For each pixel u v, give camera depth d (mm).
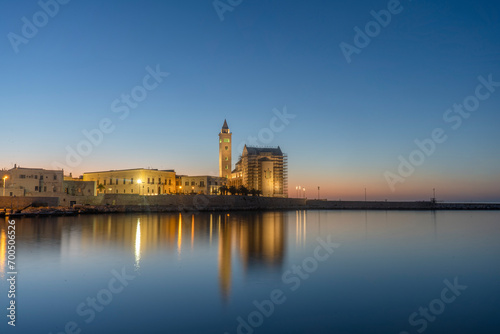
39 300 20234
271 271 27672
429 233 61875
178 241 44531
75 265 29000
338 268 29391
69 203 126438
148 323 17156
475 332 16688
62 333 15984
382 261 32938
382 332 16547
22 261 30500
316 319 17969
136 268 28094
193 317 17953
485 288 23750
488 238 54000
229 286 23234
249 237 50438
